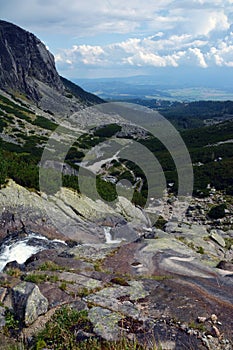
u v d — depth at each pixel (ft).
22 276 37.47
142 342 26.11
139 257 48.98
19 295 29.01
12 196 62.64
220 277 42.75
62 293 33.19
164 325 28.84
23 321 27.99
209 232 73.87
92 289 34.73
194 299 33.99
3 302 30.81
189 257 50.29
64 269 41.19
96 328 27.48
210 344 26.81
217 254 60.23
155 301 33.06
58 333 26.73
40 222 60.54
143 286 36.42
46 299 30.09
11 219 59.41
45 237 58.65
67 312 29.07
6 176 67.00
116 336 26.63
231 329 28.96
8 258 50.65
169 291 35.58
